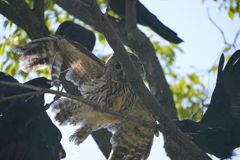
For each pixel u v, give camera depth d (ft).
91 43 45.62
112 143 38.40
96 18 28.48
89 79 36.47
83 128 36.81
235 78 38.83
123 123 38.24
